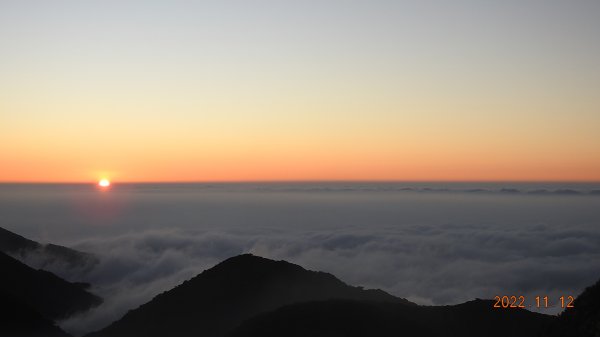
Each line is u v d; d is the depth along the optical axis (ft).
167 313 303.68
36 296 392.27
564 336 143.74
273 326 221.66
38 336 274.98
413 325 223.92
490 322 234.17
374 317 225.97
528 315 243.40
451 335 220.02
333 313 226.79
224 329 274.77
